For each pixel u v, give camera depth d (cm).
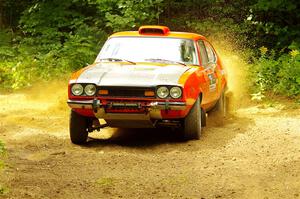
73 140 1495
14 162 1288
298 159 1288
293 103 2084
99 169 1248
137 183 1145
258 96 2170
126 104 1422
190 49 1634
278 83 2275
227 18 2819
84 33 2800
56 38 2861
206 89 1591
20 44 2880
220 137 1545
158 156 1371
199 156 1359
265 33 2792
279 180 1146
